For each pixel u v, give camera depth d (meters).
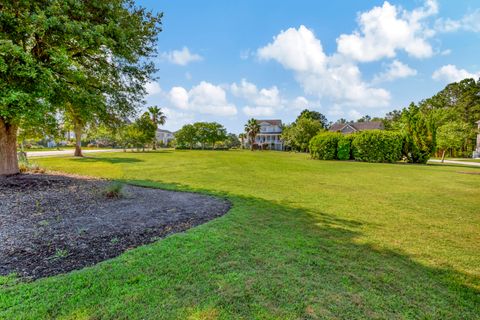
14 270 2.43
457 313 1.99
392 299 2.13
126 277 2.32
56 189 6.43
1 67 4.32
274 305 1.98
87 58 7.34
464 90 45.00
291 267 2.64
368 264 2.80
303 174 11.76
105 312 1.82
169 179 9.25
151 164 15.24
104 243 3.19
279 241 3.40
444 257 3.07
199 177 9.96
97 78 7.77
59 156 20.53
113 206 5.07
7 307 1.85
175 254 2.86
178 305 1.94
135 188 7.21
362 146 20.91
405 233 3.93
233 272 2.49
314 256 2.95
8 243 3.07
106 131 9.75
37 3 5.11
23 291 2.05
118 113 8.45
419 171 13.66
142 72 8.33
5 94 4.55
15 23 5.00
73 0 5.32
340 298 2.11
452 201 6.33
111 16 6.43
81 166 13.41
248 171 12.61
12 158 7.48
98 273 2.38
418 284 2.41
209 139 51.19
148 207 5.08
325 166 16.09
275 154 33.59
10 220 3.96
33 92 4.98
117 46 6.45
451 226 4.33
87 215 4.39
